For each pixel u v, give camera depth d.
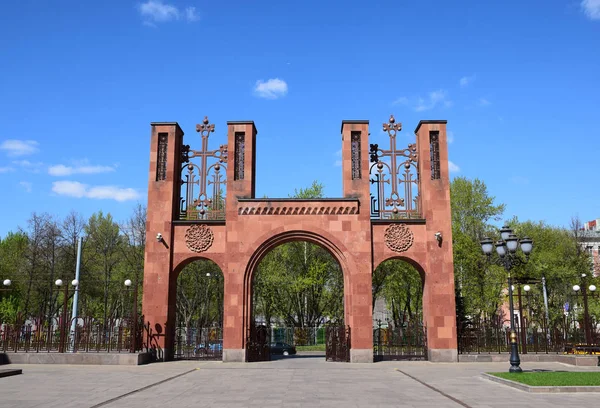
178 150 29.89
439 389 16.75
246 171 28.88
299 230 27.91
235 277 27.59
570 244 52.31
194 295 54.03
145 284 27.70
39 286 50.38
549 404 13.71
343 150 28.97
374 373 21.94
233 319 27.25
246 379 19.83
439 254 27.56
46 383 18.42
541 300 49.16
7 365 25.03
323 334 54.28
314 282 49.00
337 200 28.14
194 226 28.53
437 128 29.05
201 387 17.45
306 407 13.35
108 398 14.92
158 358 27.05
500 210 52.97
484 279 46.22
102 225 56.12
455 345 26.78
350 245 27.77
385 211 29.00
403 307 59.59
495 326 29.75
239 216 28.20
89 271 53.56
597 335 30.91
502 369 23.20
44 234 51.41
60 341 26.70
